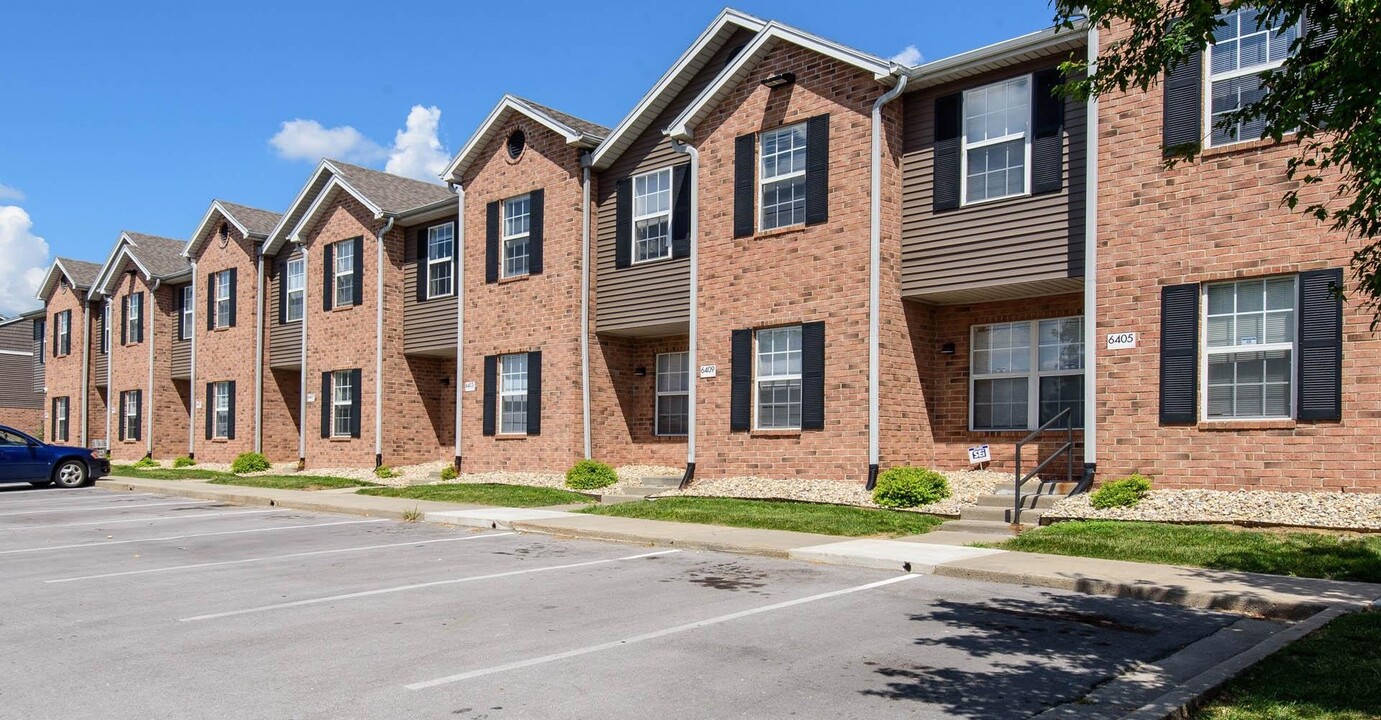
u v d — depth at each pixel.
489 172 23.89
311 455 28.73
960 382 17.44
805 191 17.83
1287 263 12.82
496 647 7.72
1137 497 13.50
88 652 7.65
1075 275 15.02
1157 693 6.40
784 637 8.00
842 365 17.05
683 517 15.35
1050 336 16.52
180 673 7.02
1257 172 13.09
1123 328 14.11
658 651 7.56
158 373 35.88
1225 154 13.33
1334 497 12.21
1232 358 13.41
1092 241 14.44
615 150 21.41
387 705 6.24
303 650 7.66
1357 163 6.56
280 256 31.22
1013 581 10.27
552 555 12.66
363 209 27.41
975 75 16.34
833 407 17.16
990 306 17.19
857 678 6.81
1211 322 13.58
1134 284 14.04
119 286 38.19
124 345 37.66
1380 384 12.18
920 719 5.95
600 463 20.61
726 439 18.73
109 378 38.25
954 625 8.39
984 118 16.25
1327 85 6.77
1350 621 7.84
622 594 9.91
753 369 18.50
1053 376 16.41
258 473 28.58
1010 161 15.95
